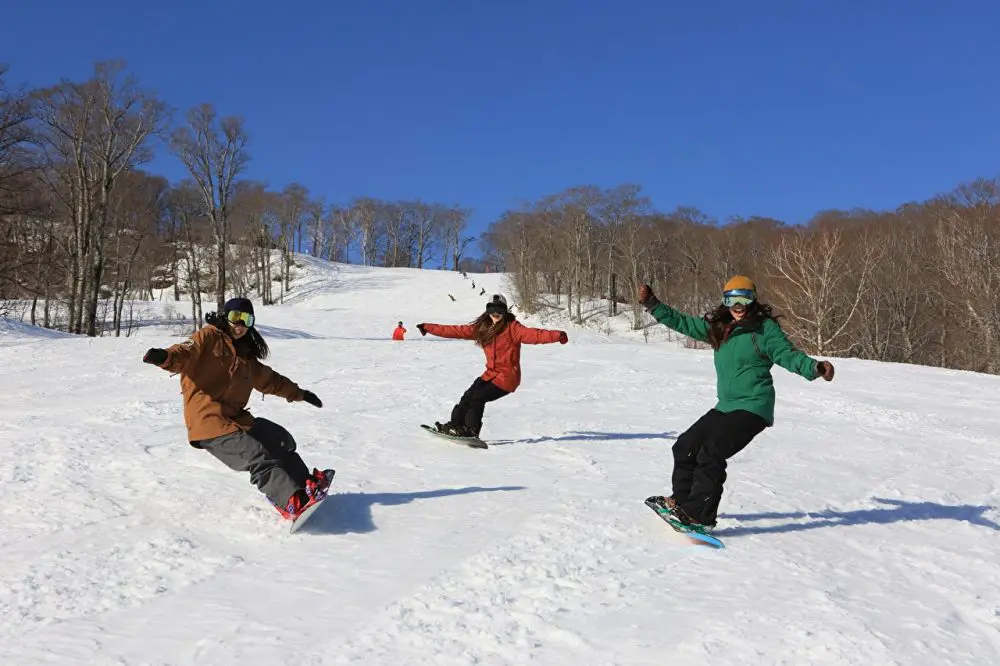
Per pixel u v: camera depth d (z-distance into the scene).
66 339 19.39
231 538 4.59
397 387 12.05
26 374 13.56
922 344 43.53
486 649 3.14
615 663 3.01
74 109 35.94
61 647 3.16
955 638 3.30
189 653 3.11
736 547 4.50
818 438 8.66
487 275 83.75
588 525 4.82
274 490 4.75
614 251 70.50
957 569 4.27
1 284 34.88
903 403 12.34
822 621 3.38
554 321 61.69
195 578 3.96
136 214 49.38
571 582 3.86
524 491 5.70
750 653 3.07
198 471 6.05
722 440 4.59
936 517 5.42
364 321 52.59
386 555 4.31
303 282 77.50
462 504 5.34
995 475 7.05
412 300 70.06
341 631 3.32
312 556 4.30
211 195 49.97
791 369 4.55
